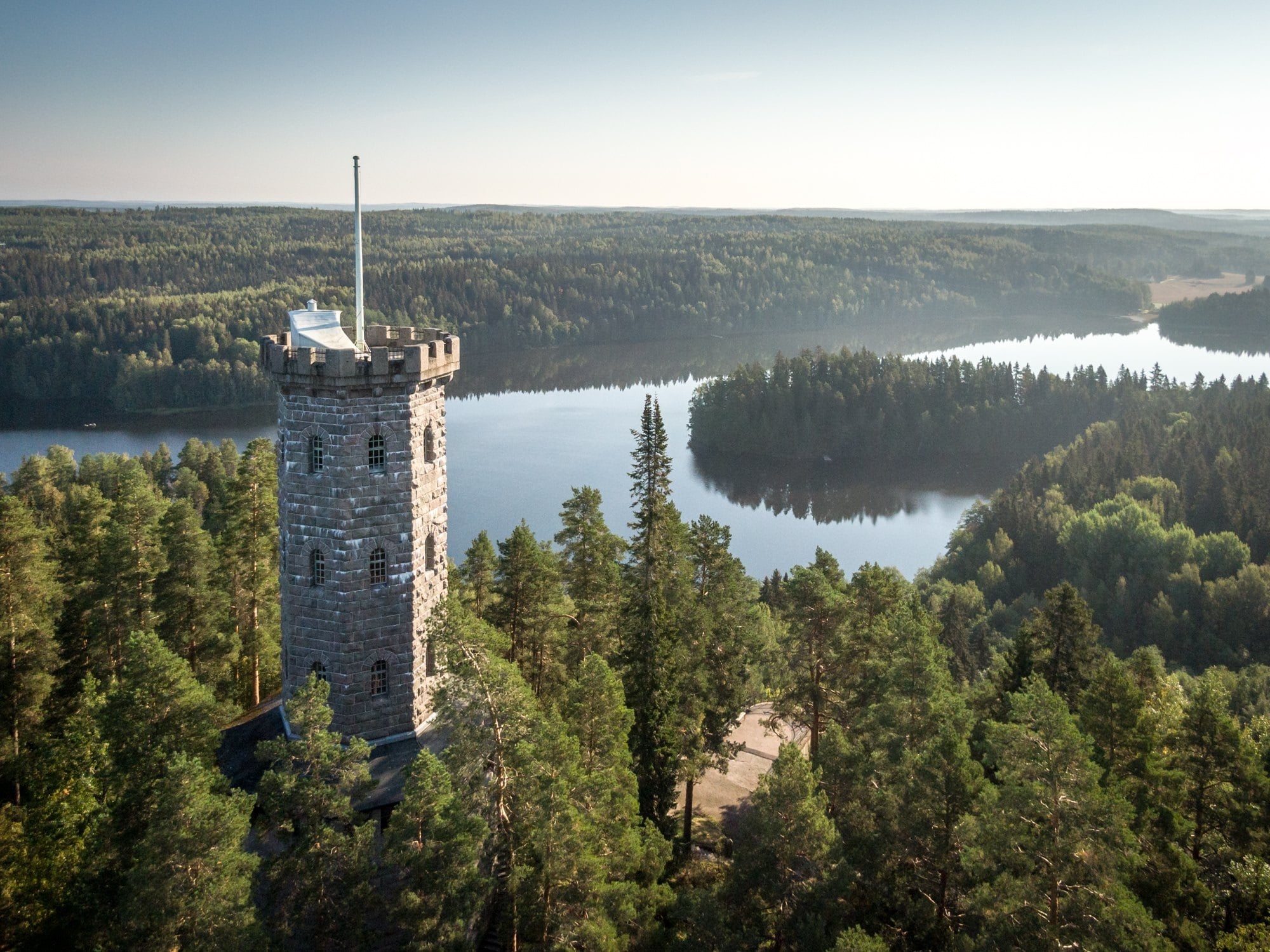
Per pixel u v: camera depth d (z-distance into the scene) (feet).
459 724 134.62
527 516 506.07
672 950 134.00
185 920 111.14
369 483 152.76
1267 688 279.49
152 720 137.28
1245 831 152.15
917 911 137.59
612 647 218.59
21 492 412.36
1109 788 131.44
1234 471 465.88
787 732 242.17
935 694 158.71
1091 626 187.83
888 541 520.83
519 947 132.77
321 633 156.76
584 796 131.64
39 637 195.31
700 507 579.48
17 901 127.13
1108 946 115.75
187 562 214.90
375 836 146.51
